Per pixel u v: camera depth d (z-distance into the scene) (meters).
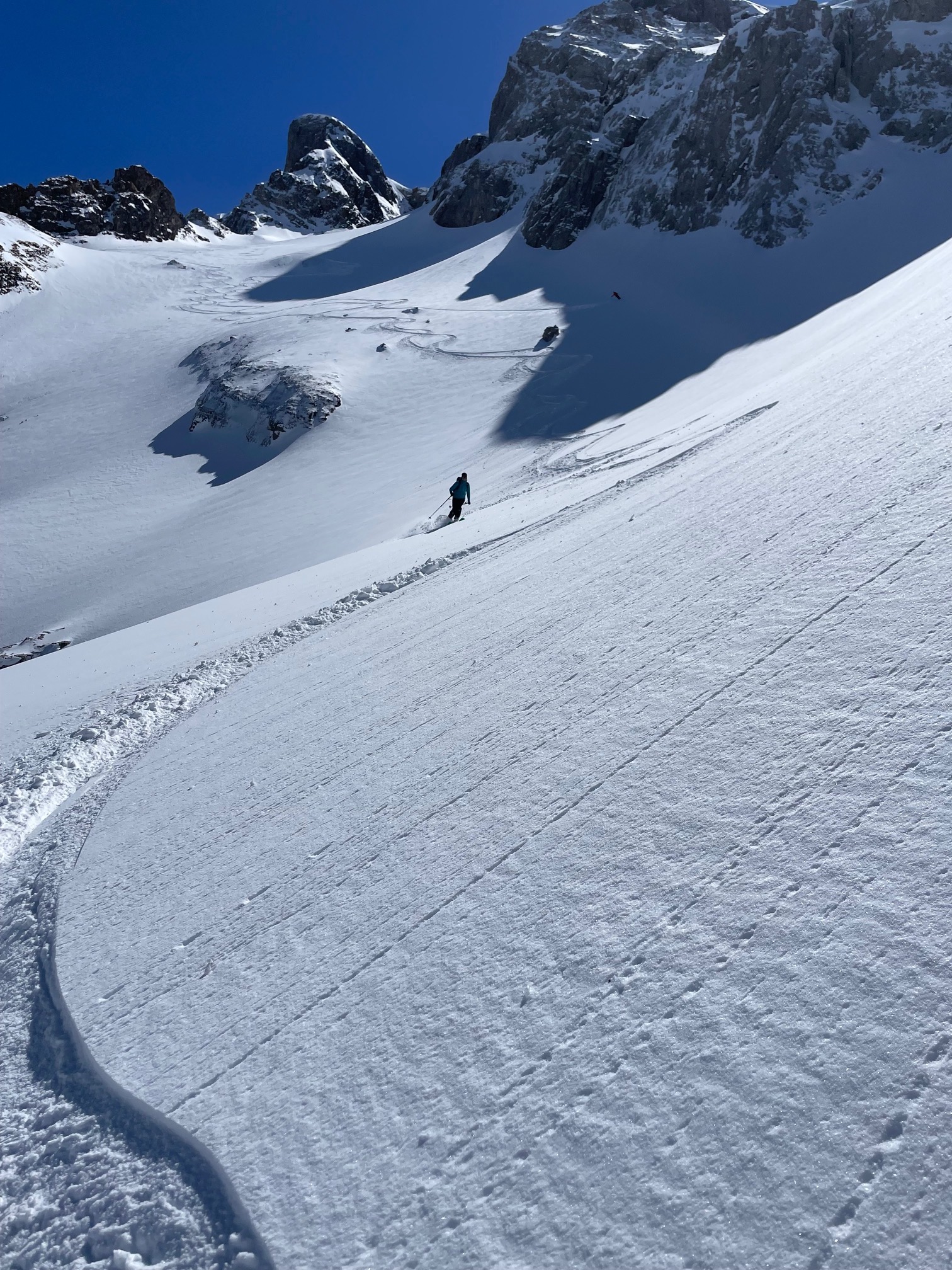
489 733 4.68
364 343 64.62
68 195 126.88
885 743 2.98
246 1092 2.62
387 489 41.06
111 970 3.65
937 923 2.17
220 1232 2.18
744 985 2.26
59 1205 2.47
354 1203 2.10
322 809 4.56
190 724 7.85
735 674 4.05
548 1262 1.78
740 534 6.32
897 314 13.81
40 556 45.31
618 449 26.67
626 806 3.35
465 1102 2.27
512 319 66.50
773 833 2.80
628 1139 1.98
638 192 82.44
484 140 132.38
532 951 2.75
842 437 7.57
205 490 51.56
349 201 158.50
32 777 7.26
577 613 6.31
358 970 3.02
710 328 55.81
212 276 108.38
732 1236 1.69
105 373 75.50
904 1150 1.72
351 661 7.91
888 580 4.24
